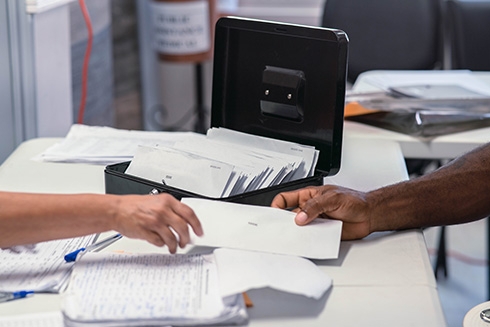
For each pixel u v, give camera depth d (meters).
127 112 4.10
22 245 1.21
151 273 1.12
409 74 2.71
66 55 2.47
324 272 1.18
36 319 1.03
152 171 1.41
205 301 1.03
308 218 1.25
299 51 1.47
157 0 3.82
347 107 2.14
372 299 1.10
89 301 1.03
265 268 1.11
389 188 1.36
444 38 3.47
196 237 1.19
